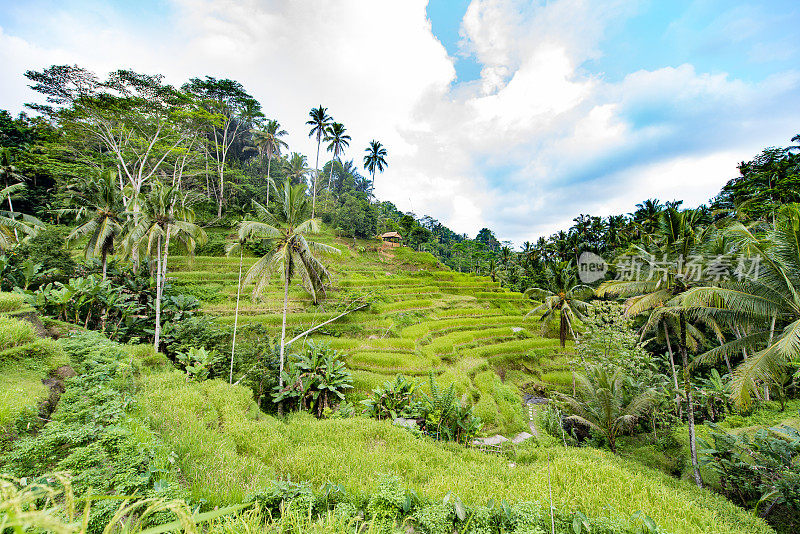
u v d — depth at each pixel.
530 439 14.68
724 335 21.67
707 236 11.85
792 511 8.80
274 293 26.05
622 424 14.46
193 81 33.81
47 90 23.53
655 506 6.53
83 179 26.84
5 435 4.93
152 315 18.23
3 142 31.00
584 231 44.09
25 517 1.26
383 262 43.88
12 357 7.33
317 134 45.22
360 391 16.36
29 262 16.59
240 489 5.67
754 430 11.82
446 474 8.00
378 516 5.06
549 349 26.25
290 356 16.52
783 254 9.27
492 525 5.12
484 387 18.92
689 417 12.07
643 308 12.93
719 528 6.18
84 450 4.87
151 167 33.19
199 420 8.95
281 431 10.39
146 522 4.23
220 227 39.31
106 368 8.84
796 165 22.84
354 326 23.48
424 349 22.00
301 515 4.33
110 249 18.75
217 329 17.42
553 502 5.96
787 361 8.75
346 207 51.12
